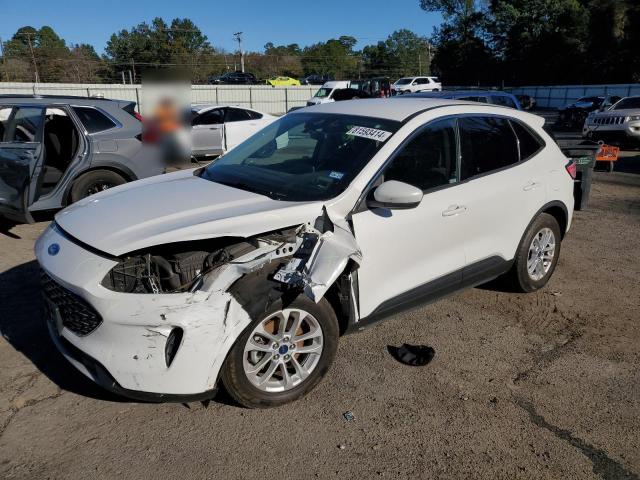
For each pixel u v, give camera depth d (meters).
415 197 3.20
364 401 3.25
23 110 6.62
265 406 3.11
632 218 7.59
